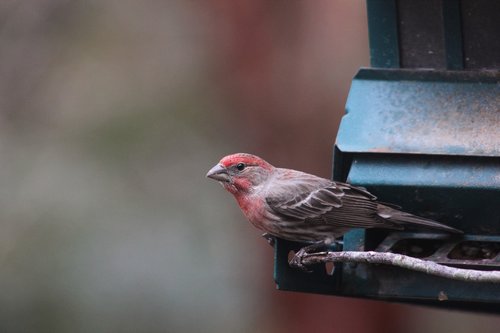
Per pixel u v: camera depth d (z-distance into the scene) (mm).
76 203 14555
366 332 14906
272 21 15102
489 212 8406
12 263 14273
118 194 14672
